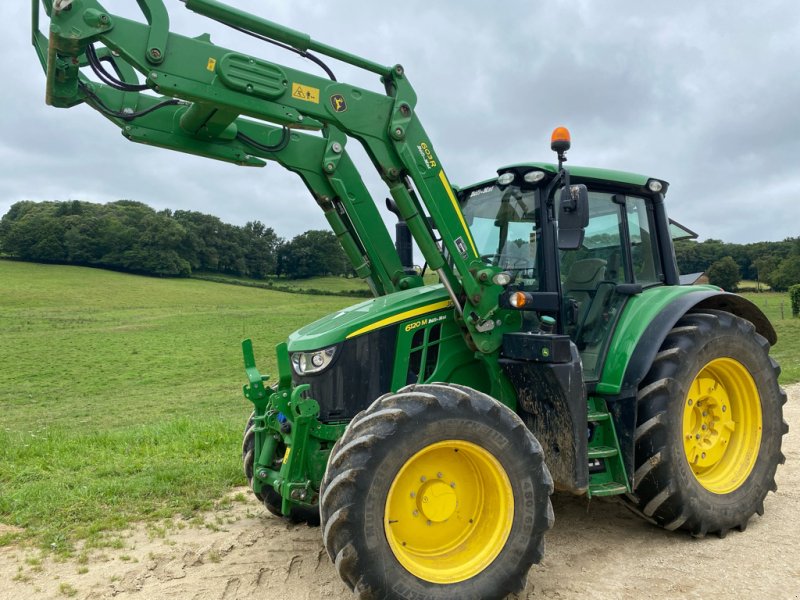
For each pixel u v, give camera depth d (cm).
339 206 519
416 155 412
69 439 794
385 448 329
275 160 490
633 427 429
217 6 371
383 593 323
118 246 8994
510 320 430
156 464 641
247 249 10081
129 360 2903
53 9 341
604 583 378
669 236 518
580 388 395
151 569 402
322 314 5497
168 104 442
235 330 4269
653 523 471
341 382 413
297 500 387
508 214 467
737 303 509
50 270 8312
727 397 486
